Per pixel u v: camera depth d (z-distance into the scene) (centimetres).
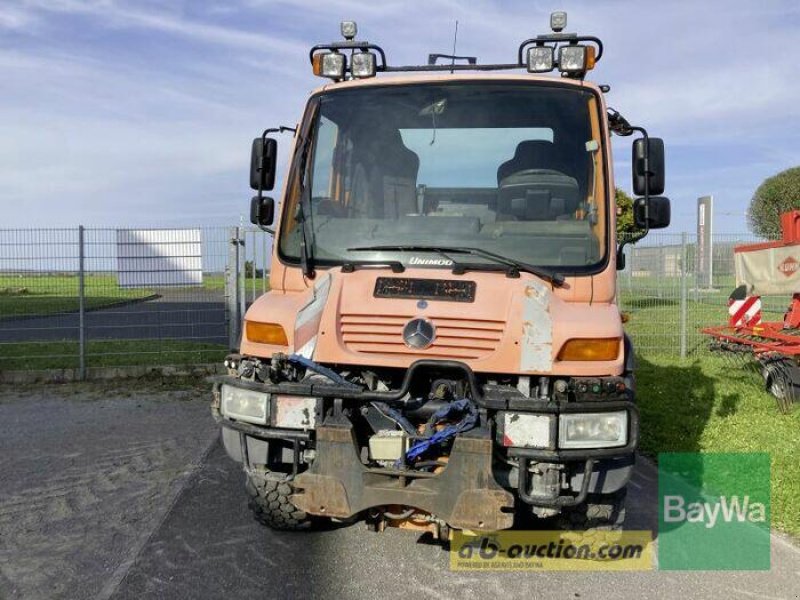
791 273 948
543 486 355
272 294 440
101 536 461
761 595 392
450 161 456
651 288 1381
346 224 443
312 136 473
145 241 1074
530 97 463
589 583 404
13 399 888
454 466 344
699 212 1605
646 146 461
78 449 664
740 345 980
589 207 432
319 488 360
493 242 421
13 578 402
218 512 503
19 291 1071
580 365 360
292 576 407
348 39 528
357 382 381
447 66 520
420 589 394
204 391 935
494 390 365
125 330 1113
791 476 580
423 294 387
